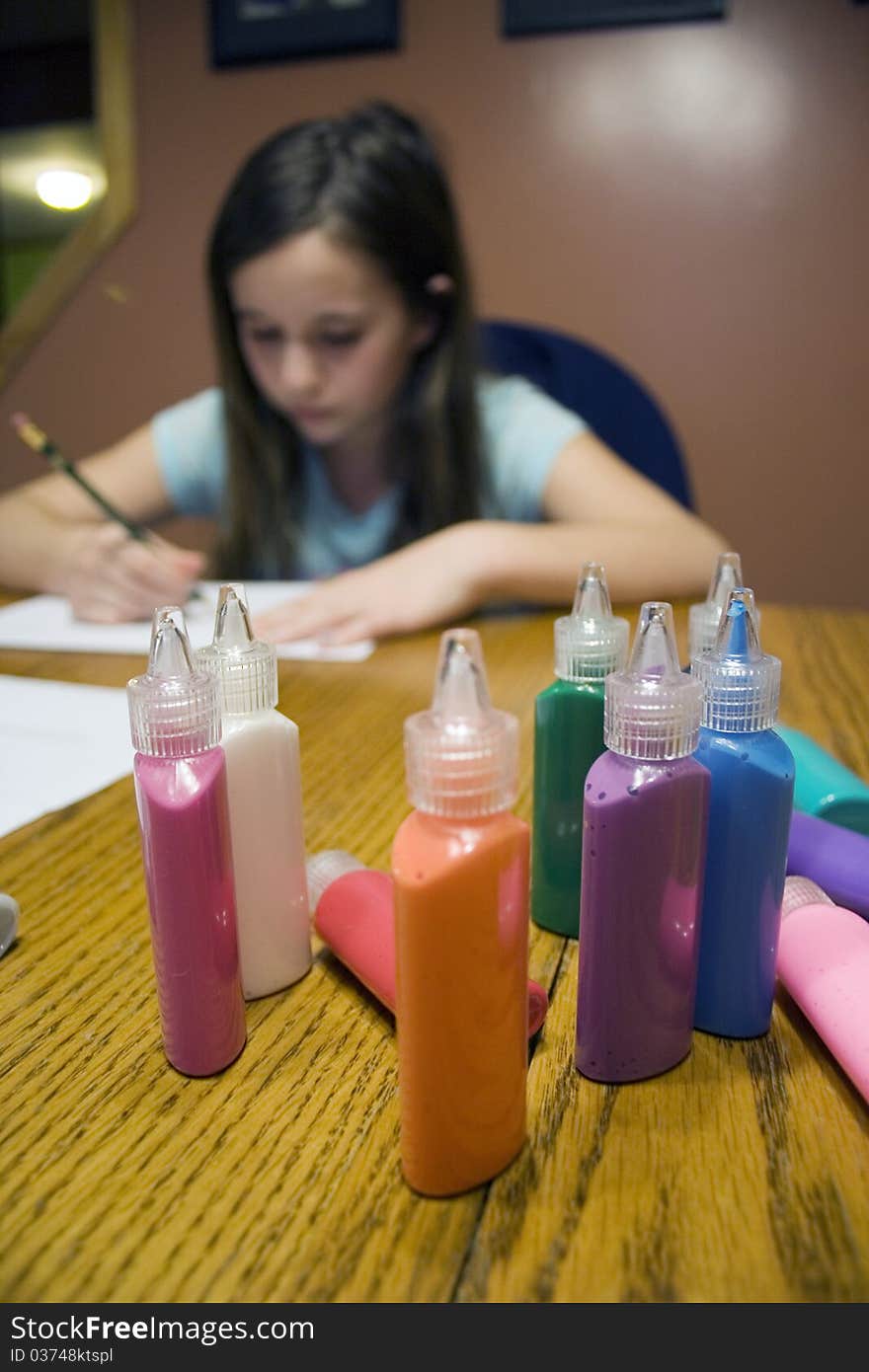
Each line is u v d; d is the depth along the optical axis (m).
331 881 0.35
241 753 0.30
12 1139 0.26
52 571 0.95
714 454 1.56
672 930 0.27
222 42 1.54
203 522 1.76
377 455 1.29
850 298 1.45
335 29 1.50
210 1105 0.28
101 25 1.58
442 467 1.24
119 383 1.75
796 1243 0.22
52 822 0.47
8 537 1.00
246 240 1.11
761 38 1.38
